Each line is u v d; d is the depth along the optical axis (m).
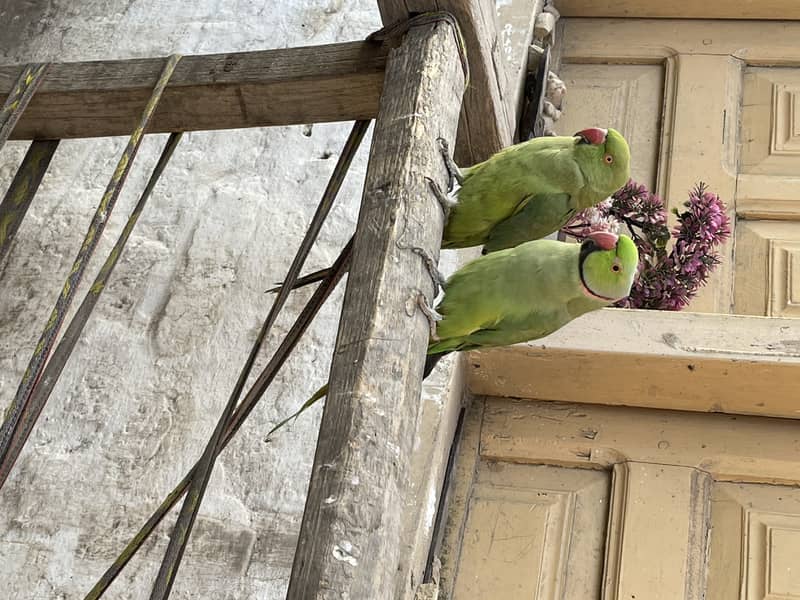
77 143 2.27
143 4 2.48
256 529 1.66
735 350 1.67
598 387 1.79
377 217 1.17
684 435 1.79
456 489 1.79
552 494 1.78
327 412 1.02
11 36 2.48
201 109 1.61
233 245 2.03
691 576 1.65
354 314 1.09
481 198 1.32
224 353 1.88
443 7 1.40
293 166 2.13
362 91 1.49
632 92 2.30
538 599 1.67
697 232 1.84
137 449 1.79
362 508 0.95
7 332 1.98
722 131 2.16
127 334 1.94
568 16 2.42
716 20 2.34
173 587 1.61
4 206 1.69
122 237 1.42
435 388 1.72
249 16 2.39
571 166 1.32
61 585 1.66
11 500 1.76
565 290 1.19
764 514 1.70
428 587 1.59
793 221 2.03
